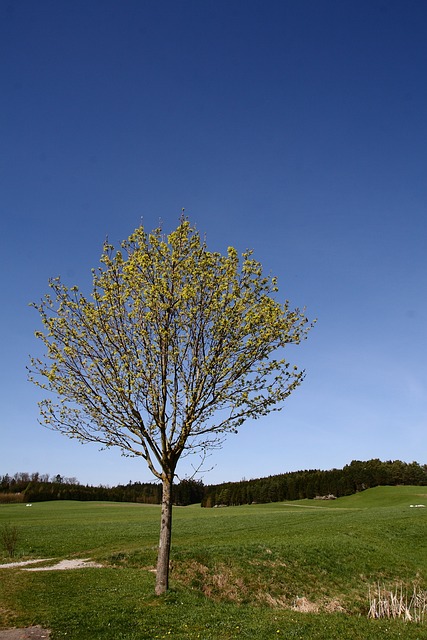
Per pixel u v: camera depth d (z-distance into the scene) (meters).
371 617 20.92
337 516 57.41
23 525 50.62
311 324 18.86
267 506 111.38
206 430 18.08
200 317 18.33
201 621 16.20
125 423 17.81
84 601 18.27
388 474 139.75
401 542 41.97
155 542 37.25
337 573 31.98
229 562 29.95
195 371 18.12
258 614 17.94
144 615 16.41
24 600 18.28
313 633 15.75
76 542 37.03
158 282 18.28
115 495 158.50
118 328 18.36
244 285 18.92
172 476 18.14
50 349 17.78
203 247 19.61
